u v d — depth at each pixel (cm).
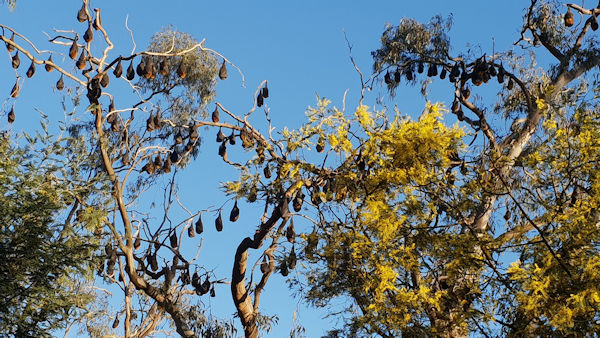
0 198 1271
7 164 1285
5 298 1246
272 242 1504
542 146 1427
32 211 1280
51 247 1297
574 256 1319
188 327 1605
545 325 1305
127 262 1533
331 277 1405
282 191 1450
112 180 1483
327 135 1435
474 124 1942
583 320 1267
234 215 1514
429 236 1396
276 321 1537
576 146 1366
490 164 1423
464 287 1382
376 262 1377
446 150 1400
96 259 1330
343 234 1408
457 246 1389
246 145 1491
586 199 1372
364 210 1409
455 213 1408
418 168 1395
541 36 2103
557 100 1978
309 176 1452
